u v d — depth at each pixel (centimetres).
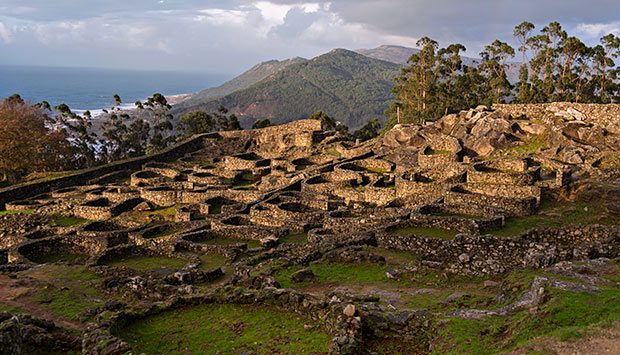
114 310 1947
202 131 14062
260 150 9269
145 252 3344
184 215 4750
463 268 2248
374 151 6906
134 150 14875
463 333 1416
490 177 4175
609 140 5250
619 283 1606
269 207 4388
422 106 11550
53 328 1714
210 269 2862
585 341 1154
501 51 10488
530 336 1267
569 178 3997
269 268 2556
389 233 2914
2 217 5425
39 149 9900
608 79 9994
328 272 2445
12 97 11012
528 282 1784
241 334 1683
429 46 11688
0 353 1362
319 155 7488
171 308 1941
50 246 3888
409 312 1645
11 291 2309
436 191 4206
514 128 6012
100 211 5378
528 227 3044
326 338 1584
